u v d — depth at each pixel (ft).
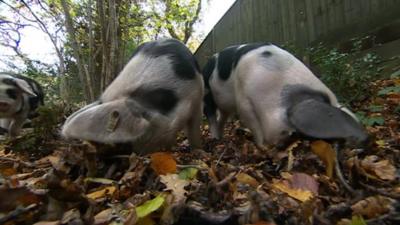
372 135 1.93
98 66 4.58
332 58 3.67
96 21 4.73
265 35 6.72
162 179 1.47
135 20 5.76
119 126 1.84
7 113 3.95
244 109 2.45
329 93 2.22
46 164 2.11
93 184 1.61
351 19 4.89
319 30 5.44
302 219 1.14
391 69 4.19
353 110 3.15
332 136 1.73
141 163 1.69
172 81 2.08
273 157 1.94
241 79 2.50
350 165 1.54
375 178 1.49
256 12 6.97
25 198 1.19
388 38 4.38
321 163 1.69
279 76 2.25
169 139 2.05
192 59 2.28
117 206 1.27
